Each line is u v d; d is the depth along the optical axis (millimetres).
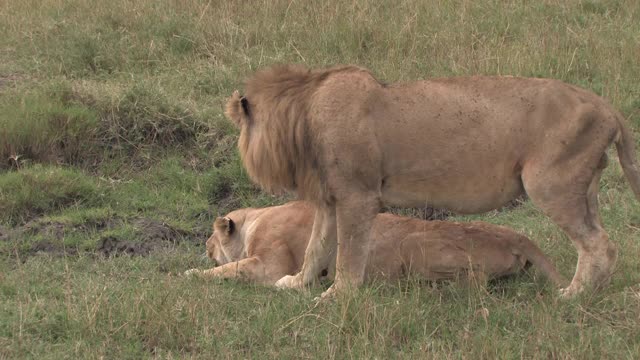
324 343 9156
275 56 17781
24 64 17453
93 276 11008
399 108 10297
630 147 10516
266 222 11719
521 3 19750
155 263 11727
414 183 10430
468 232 10898
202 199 13812
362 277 10461
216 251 12203
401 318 9469
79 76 17203
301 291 10711
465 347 8992
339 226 10422
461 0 19781
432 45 17938
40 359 8719
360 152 10211
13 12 19578
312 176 10578
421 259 10906
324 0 19578
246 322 9727
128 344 9055
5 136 14281
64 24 18703
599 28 18547
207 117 15297
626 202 13258
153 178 14266
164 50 18219
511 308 9977
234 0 19844
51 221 12688
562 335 9203
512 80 10344
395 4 19812
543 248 11812
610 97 15961
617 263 10906
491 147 10203
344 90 10305
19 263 11102
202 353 9047
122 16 19172
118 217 13016
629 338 9281
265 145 10812
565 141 10047
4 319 9461
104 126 14969
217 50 17984
